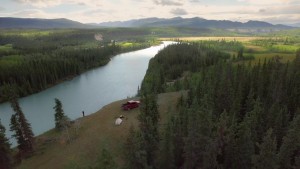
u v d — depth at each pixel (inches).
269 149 1318.9
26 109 4138.8
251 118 1833.2
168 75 5782.5
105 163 1320.1
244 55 6963.6
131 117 2677.2
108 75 6614.2
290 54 7519.7
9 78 5265.8
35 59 6889.8
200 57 7101.4
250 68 4431.6
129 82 5777.6
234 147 1555.1
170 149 1573.6
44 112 3961.6
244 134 1525.6
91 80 6097.4
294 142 1457.9
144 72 6875.0
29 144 2351.1
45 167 2055.9
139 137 1631.4
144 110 2213.3
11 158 2134.6
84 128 2586.1
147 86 4335.6
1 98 4534.9
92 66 7785.4
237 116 2288.4
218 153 1534.2
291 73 3289.9
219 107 2458.2
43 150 2330.2
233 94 2498.8
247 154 1501.0
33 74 5300.2
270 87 2802.7
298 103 2452.0
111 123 2588.6
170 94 3412.9
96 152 2105.1
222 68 4264.3
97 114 2913.4
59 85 5718.5
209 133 1514.5
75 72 6648.6
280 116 1882.4
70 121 2847.0
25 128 2310.5
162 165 1590.8
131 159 1512.1
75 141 2353.6
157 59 7126.0
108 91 5078.7
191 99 2682.1
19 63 6181.1
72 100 4544.8
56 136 2576.3
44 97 4810.5
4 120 3688.5
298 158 1450.5
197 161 1531.7
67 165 2015.3
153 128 1863.9
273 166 1326.3
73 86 5570.9
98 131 2458.2
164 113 2696.9
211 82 3166.8
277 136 1879.9
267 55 7190.0
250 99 2412.6
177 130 1755.7
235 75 3476.9
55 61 6510.8
